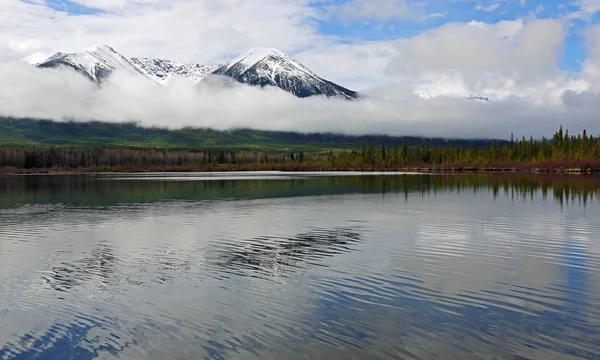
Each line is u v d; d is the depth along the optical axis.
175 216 55.38
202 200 76.50
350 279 25.97
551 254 32.12
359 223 48.19
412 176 165.50
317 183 124.62
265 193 90.75
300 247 35.59
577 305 21.23
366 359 16.05
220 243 37.59
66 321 19.91
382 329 18.59
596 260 30.14
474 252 33.03
